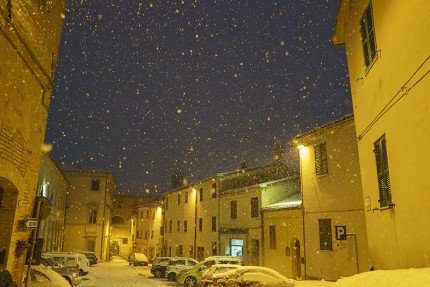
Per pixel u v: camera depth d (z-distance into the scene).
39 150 9.63
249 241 27.66
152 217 57.47
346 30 11.84
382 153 8.62
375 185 9.28
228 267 16.45
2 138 7.22
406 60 6.92
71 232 46.34
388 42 7.87
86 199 47.72
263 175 35.06
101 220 47.72
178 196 44.72
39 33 9.04
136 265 40.78
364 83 9.95
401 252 7.41
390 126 7.89
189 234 39.84
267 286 12.24
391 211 7.97
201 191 38.19
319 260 17.72
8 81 7.25
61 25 10.95
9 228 8.07
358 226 15.38
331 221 17.09
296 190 28.44
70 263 23.23
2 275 5.67
